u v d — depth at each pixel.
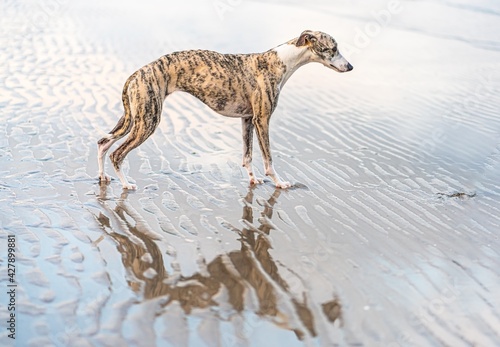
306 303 5.03
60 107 9.88
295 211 6.75
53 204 6.65
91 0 19.12
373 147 8.70
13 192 6.89
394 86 11.48
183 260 5.66
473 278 5.49
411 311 4.96
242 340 4.52
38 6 18.08
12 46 13.66
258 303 5.01
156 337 4.51
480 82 11.60
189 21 16.44
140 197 6.95
